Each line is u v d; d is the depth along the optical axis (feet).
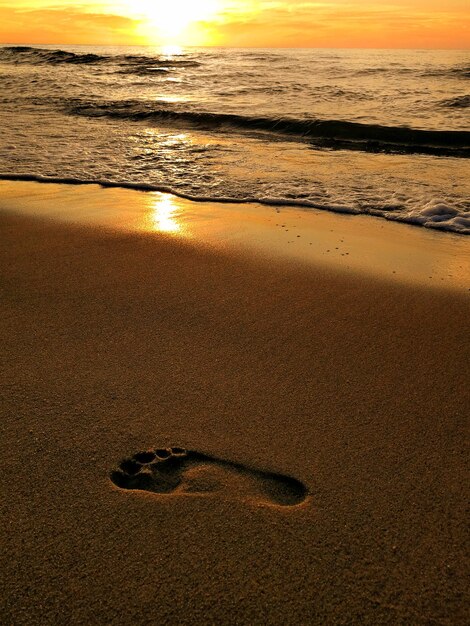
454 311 10.36
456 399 7.55
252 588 4.76
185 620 4.49
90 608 4.56
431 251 13.92
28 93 48.34
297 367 8.35
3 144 27.07
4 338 9.09
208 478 6.08
